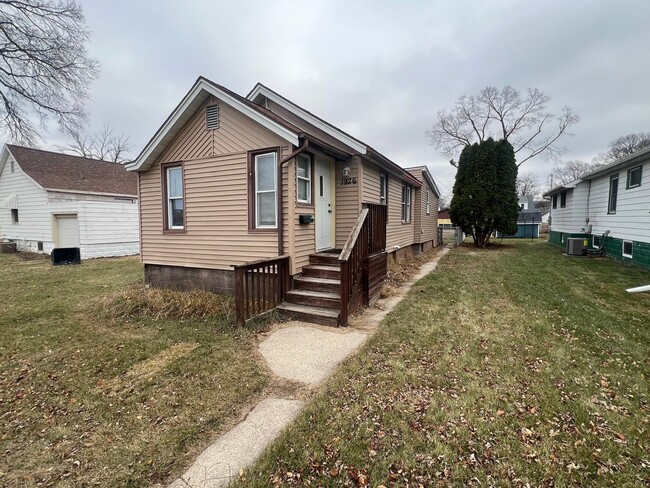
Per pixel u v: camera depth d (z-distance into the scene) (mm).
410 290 7090
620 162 9711
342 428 2490
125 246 14875
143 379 3463
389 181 9500
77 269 10875
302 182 6316
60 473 2152
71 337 4785
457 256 12766
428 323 4871
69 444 2451
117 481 2072
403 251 11531
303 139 5605
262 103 8156
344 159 7203
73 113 15094
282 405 2895
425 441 2330
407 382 3162
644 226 9008
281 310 5387
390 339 4281
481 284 7418
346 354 3938
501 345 4008
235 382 3322
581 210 13648
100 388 3299
